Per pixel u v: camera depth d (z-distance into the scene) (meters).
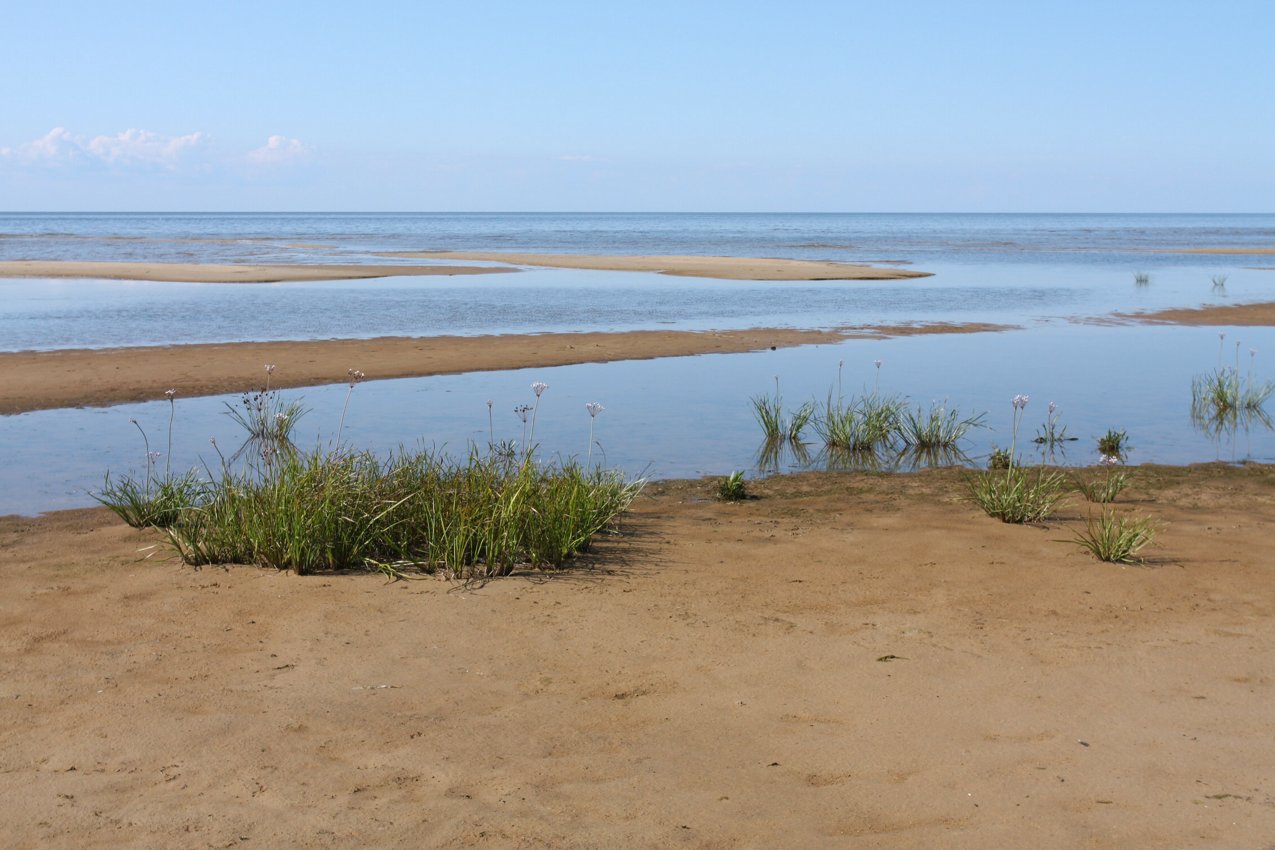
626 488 9.81
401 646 5.97
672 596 6.90
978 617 6.52
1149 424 14.60
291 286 35.66
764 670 5.63
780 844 3.87
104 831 3.94
